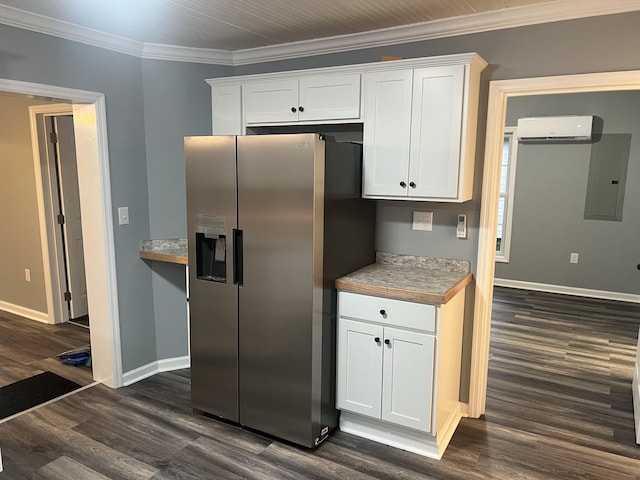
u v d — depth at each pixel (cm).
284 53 330
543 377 359
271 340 267
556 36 255
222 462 254
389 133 270
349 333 269
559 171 577
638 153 536
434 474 246
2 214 473
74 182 456
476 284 290
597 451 266
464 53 268
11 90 261
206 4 246
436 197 264
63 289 461
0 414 299
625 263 557
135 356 347
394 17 269
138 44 320
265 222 259
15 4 247
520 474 246
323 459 258
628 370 371
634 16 238
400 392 259
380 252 316
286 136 246
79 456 258
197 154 277
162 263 355
